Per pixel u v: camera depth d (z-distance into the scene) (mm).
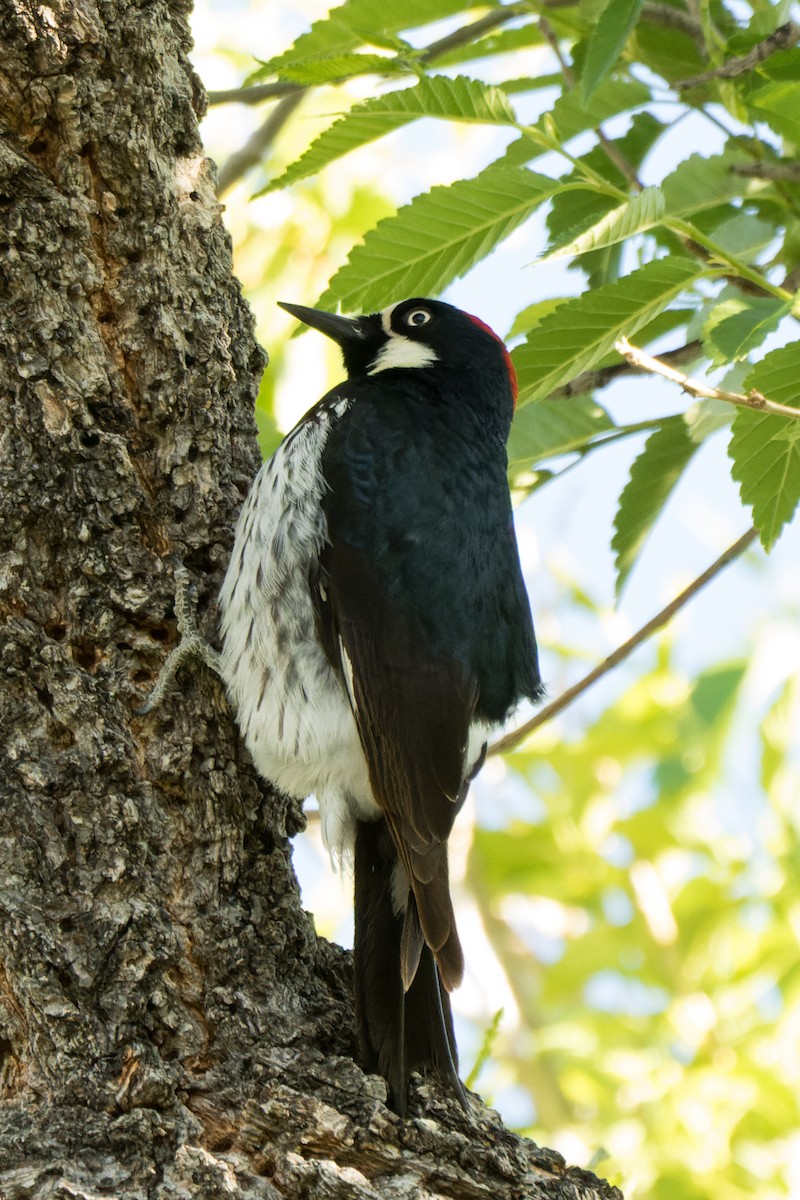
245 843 7633
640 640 9336
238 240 14359
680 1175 14109
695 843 17375
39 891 6879
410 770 7965
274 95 9953
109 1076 6641
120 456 7594
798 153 8977
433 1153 6793
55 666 7184
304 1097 6746
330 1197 6457
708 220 9523
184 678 7676
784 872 16750
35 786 6992
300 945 7555
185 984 7035
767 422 7312
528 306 9445
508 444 9141
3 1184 6305
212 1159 6438
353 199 14562
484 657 8484
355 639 8234
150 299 7828
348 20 8703
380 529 8398
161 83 7965
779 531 7750
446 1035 7363
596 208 9523
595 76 7344
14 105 7539
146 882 7082
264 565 8125
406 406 9117
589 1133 15297
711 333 6863
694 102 9219
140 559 7625
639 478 9062
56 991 6707
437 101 7785
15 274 7477
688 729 16828
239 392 8438
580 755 17953
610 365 9070
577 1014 16547
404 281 8203
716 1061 15703
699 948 16844
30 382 7422
